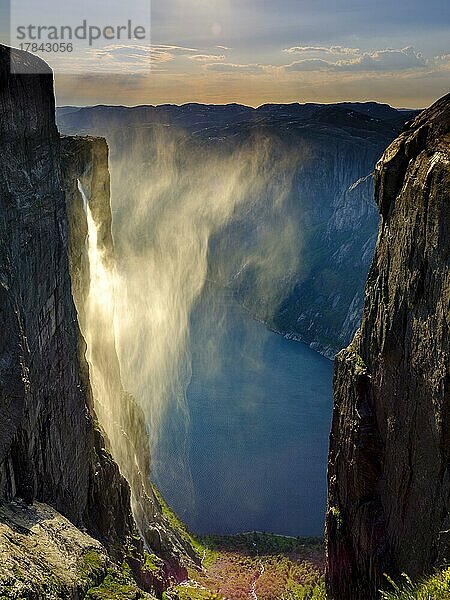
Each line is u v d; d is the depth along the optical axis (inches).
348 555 1497.3
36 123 1159.6
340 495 1608.0
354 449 1446.9
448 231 1079.0
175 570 1947.6
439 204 1128.2
